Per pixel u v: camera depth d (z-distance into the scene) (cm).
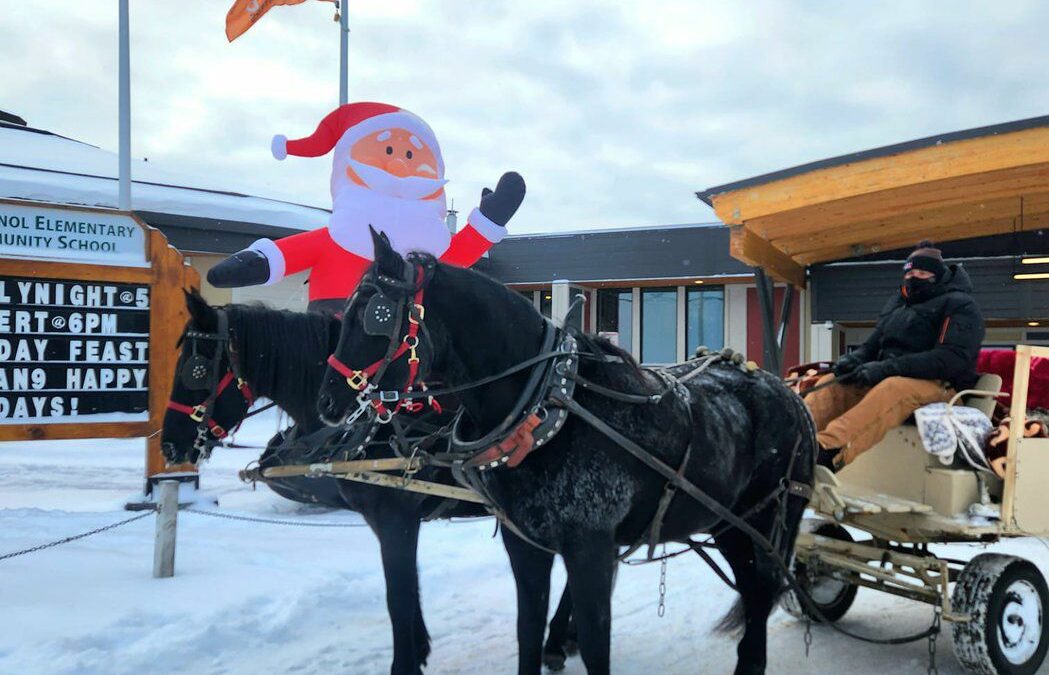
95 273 762
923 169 967
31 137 2156
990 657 435
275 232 1658
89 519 798
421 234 649
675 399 389
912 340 540
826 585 558
